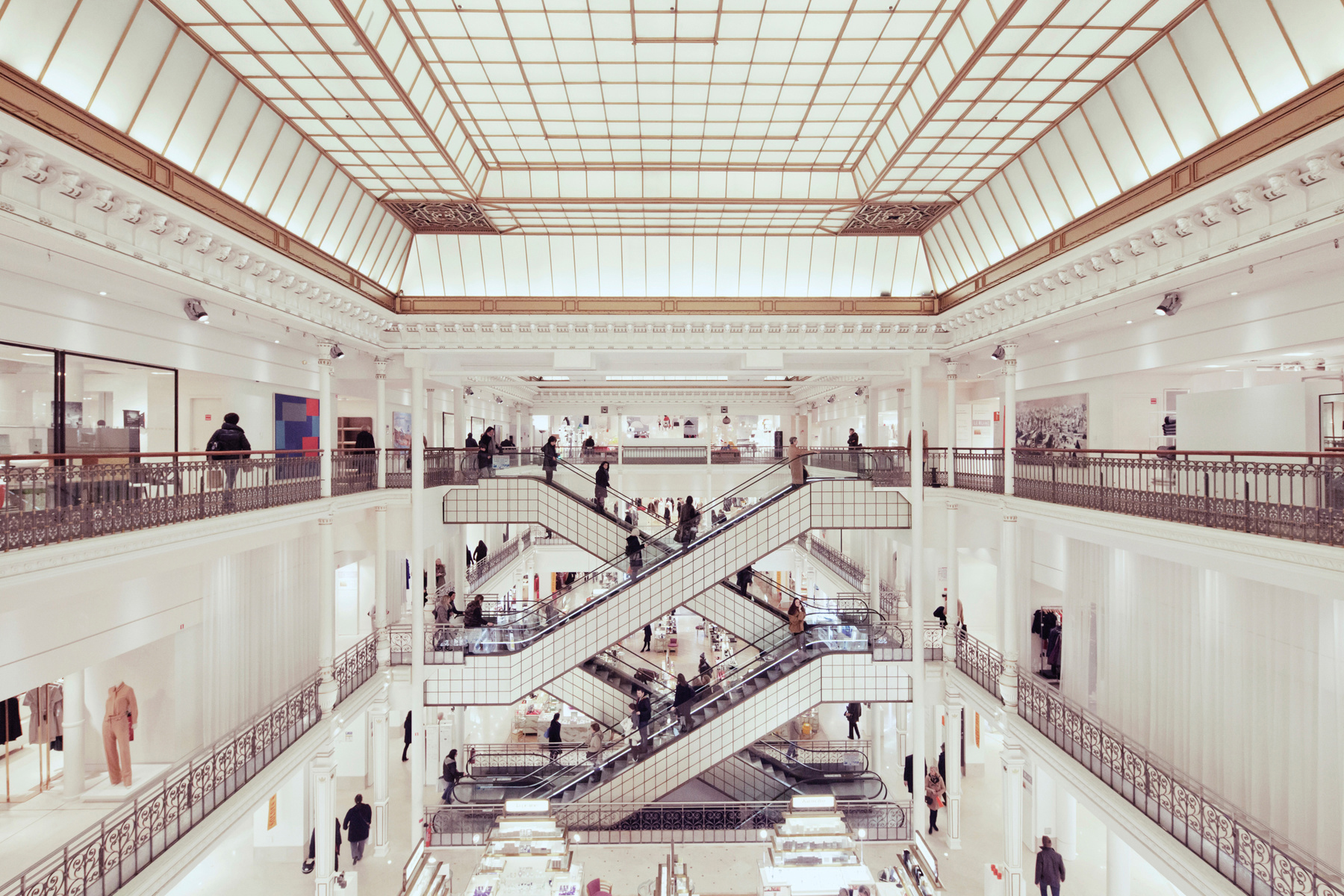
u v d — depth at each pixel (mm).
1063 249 10328
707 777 16359
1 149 5660
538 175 12430
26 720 13656
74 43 6434
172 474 8266
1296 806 8188
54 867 6078
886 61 8906
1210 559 8031
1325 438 7734
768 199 13016
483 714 21750
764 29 8227
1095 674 12961
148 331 9711
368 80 8625
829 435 31266
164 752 11797
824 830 11547
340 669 12680
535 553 28609
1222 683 9383
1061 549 13875
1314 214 6500
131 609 10461
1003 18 7488
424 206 13211
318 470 12367
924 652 15383
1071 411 13500
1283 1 6438
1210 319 9516
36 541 6227
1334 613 7711
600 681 17000
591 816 14250
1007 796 11906
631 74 9180
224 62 8125
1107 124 9180
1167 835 7824
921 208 13469
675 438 37000
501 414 31719
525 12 7895
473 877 10570
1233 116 7535
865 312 14914
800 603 17047
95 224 6879
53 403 8148
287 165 10234
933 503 15758
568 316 14594
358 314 13281
